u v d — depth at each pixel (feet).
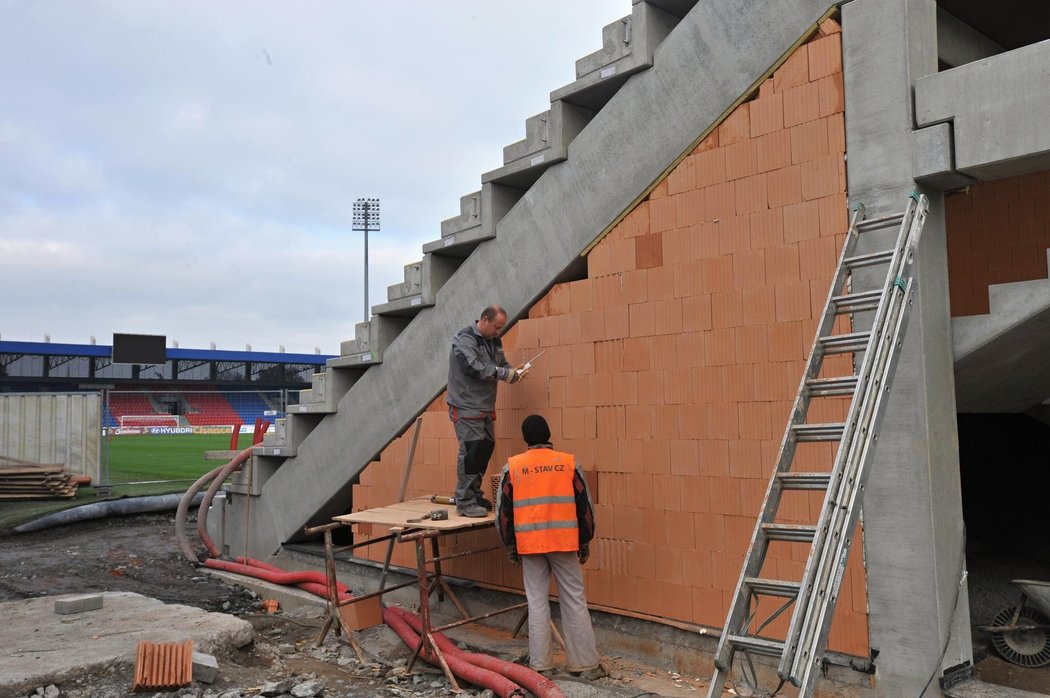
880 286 15.03
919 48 15.37
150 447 82.28
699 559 17.71
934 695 14.15
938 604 14.19
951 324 15.51
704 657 17.48
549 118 21.33
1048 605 15.62
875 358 12.22
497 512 18.58
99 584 27.09
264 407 154.61
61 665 15.96
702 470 17.78
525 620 21.62
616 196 19.84
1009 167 14.20
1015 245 22.06
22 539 33.86
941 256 15.39
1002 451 24.20
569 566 18.08
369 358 26.11
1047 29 18.92
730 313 17.49
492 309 20.30
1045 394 21.38
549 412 21.18
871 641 14.89
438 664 18.97
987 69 14.07
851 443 11.77
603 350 19.99
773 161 16.96
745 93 17.53
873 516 14.98
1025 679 15.52
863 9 15.65
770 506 12.23
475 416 20.62
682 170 18.61
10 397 42.29
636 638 18.90
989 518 23.11
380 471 26.08
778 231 16.79
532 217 21.75
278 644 21.45
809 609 10.59
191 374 163.12
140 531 35.73
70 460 42.39
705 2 18.22
